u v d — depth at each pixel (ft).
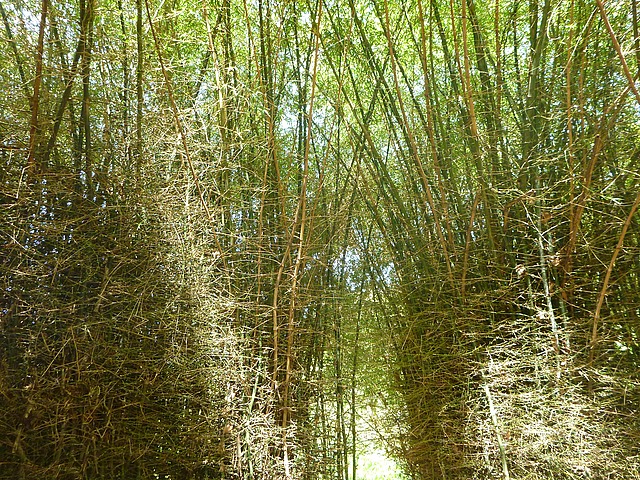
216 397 8.03
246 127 9.64
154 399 7.91
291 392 8.59
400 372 8.95
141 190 8.25
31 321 7.46
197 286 8.18
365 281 9.55
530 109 8.76
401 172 9.50
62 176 7.81
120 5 8.75
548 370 7.71
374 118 10.50
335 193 9.79
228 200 9.18
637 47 7.86
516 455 7.45
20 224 7.52
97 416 7.57
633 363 7.94
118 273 8.09
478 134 8.54
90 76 8.45
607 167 8.32
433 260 8.89
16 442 6.96
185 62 9.93
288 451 8.33
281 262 8.95
